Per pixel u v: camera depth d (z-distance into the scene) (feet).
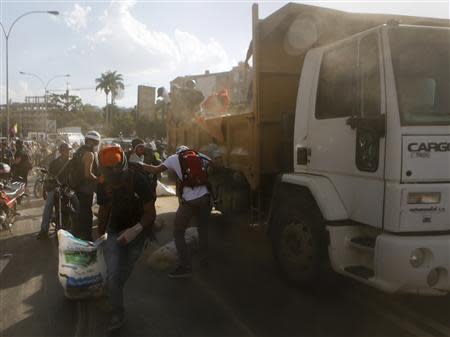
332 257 15.25
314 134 16.94
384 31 13.69
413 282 12.84
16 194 30.07
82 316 15.66
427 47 13.89
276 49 20.31
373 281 13.65
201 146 29.12
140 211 14.87
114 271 14.40
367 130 13.87
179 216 19.57
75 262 16.65
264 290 17.85
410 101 13.26
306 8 18.45
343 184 15.38
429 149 13.09
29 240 26.73
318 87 16.93
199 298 17.13
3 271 20.65
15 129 110.22
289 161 19.11
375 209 13.84
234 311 15.88
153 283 18.83
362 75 14.53
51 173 26.55
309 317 15.29
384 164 13.43
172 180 22.02
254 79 20.30
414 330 14.23
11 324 15.02
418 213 12.98
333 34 19.02
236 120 22.75
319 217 16.02
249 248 24.36
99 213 15.33
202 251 20.86
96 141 23.06
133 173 14.78
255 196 22.02
